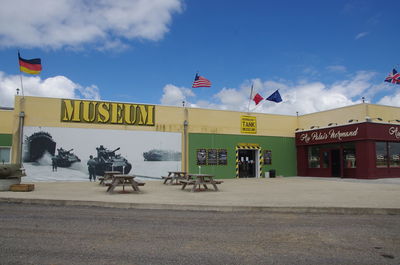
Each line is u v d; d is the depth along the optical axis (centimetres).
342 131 1978
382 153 1898
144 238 555
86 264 426
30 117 1706
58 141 1739
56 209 833
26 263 425
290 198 1022
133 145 1886
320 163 2212
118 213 786
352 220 732
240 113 2206
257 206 849
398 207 839
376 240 565
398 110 2098
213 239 557
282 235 591
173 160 1972
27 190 1172
